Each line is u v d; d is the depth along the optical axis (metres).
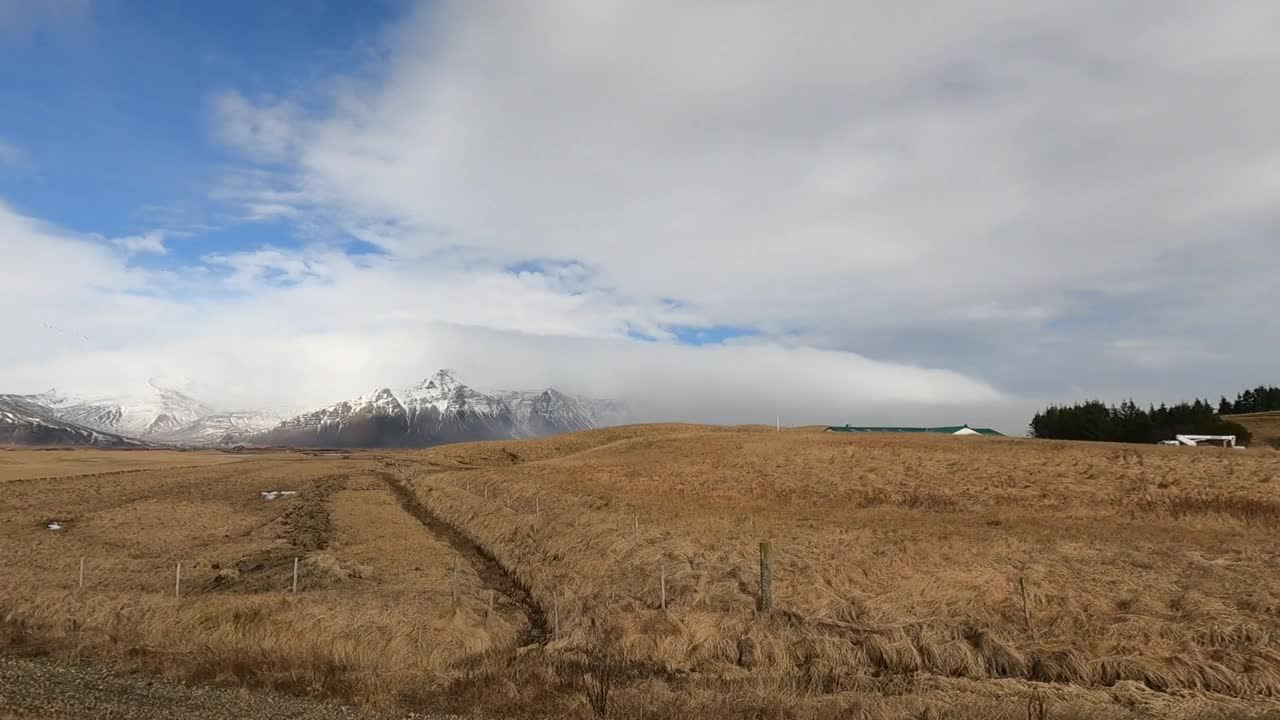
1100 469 48.97
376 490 67.25
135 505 52.94
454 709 11.81
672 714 11.26
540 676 13.47
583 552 27.42
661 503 41.62
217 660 14.27
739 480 55.84
